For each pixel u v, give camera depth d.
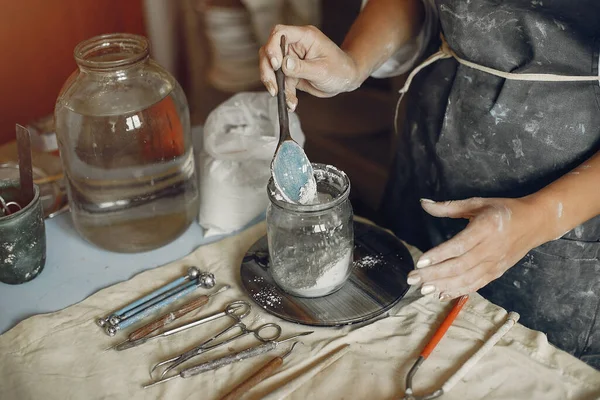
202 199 1.12
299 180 0.88
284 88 0.90
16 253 0.94
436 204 0.80
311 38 0.92
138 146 0.96
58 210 1.19
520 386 0.77
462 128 1.00
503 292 1.07
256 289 0.92
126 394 0.77
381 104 2.27
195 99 2.47
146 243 1.04
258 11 2.20
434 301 0.91
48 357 0.83
